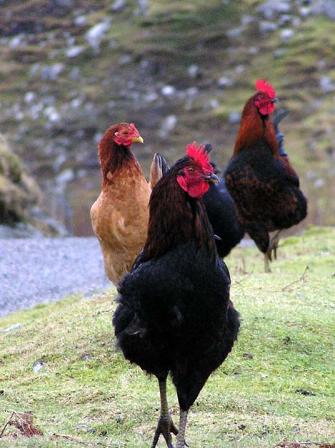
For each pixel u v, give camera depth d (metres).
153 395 9.56
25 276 20.27
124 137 10.48
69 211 33.41
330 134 43.19
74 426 8.81
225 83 48.78
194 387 7.75
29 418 8.71
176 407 9.17
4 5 57.97
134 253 10.59
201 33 52.62
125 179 10.48
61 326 11.99
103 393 9.65
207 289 7.42
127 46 52.31
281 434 8.38
